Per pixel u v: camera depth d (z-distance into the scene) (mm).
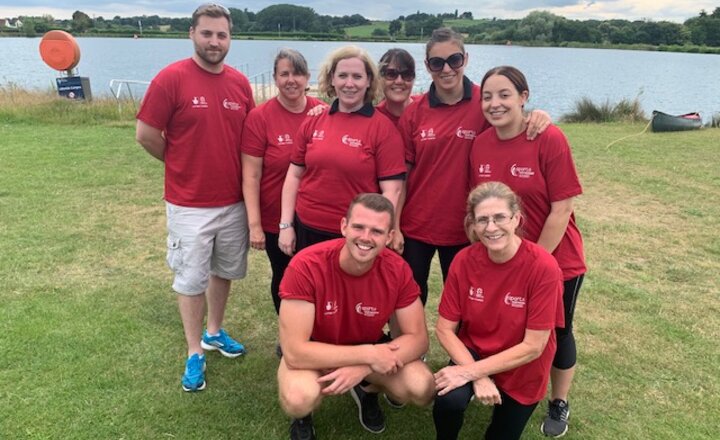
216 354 3627
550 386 3383
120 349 3594
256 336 3902
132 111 13836
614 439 2908
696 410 3137
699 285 4770
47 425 2852
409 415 3088
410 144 3070
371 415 2936
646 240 5855
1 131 11266
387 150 2934
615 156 10078
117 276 4742
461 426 2734
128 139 10812
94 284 4555
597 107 16266
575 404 3178
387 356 2621
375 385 2891
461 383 2490
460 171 2951
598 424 3016
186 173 3148
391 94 3166
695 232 6094
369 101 2973
